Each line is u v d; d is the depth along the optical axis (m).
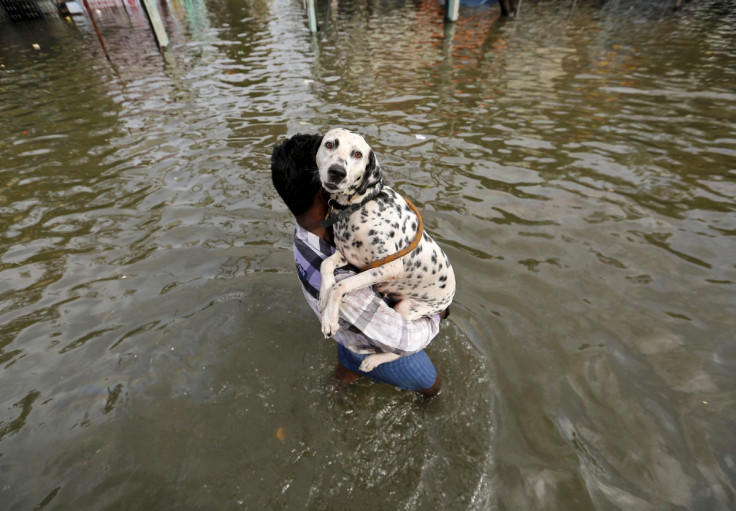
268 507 2.13
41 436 2.39
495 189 4.68
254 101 7.53
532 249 3.82
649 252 3.75
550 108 6.94
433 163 5.22
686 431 2.41
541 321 3.14
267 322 3.17
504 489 2.18
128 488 2.18
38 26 17.03
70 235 4.05
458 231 4.05
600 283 3.45
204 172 5.11
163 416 2.53
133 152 5.68
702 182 4.75
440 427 2.48
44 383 2.69
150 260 3.74
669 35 12.15
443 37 12.44
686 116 6.54
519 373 2.79
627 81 8.26
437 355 2.91
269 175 5.02
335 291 1.89
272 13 19.03
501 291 3.41
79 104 7.70
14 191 4.83
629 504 2.10
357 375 2.59
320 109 7.08
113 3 21.19
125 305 3.28
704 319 3.11
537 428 2.46
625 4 17.38
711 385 2.66
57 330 3.06
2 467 2.24
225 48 12.05
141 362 2.84
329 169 1.70
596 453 2.33
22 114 7.33
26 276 3.55
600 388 2.67
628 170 5.02
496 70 9.04
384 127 6.30
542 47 10.94
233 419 2.53
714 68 8.98
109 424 2.47
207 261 3.73
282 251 3.86
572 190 4.64
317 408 2.60
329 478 2.24
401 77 8.74
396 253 1.97
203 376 2.78
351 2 20.75
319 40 12.71
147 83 8.80
